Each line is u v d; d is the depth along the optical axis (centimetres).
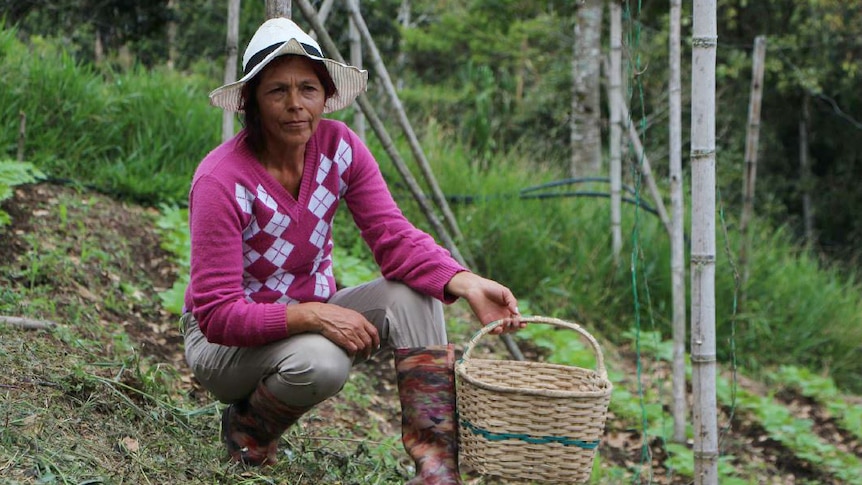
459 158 715
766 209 1412
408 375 262
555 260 670
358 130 598
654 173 1346
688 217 760
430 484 250
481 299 265
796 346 723
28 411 278
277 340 265
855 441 610
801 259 819
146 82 620
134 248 495
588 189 805
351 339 261
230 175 256
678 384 523
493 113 1588
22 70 562
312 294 278
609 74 641
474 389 244
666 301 667
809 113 1466
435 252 270
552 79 1620
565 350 578
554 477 242
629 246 667
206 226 253
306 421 379
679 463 489
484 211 652
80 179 541
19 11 880
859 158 1494
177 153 586
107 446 279
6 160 506
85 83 574
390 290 272
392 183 644
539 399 236
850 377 742
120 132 573
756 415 588
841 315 766
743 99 1470
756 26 1430
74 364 329
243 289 265
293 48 248
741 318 700
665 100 1405
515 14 1662
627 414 536
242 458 287
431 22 2303
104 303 425
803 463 549
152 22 948
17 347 324
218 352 277
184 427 317
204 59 1082
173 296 451
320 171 270
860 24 1353
